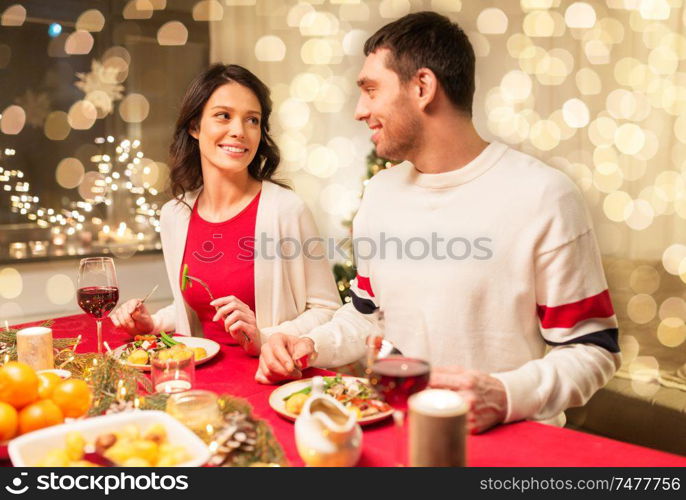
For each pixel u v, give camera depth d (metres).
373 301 1.71
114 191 3.94
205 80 1.95
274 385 1.38
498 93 3.52
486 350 1.51
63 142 3.71
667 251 3.01
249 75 1.97
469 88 1.50
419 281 1.56
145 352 1.54
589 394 1.32
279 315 2.04
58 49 3.66
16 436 0.99
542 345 1.54
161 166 3.94
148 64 3.92
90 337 1.79
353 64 4.02
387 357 0.99
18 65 3.55
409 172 1.66
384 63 1.47
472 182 1.52
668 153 2.97
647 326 2.89
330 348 1.54
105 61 3.81
